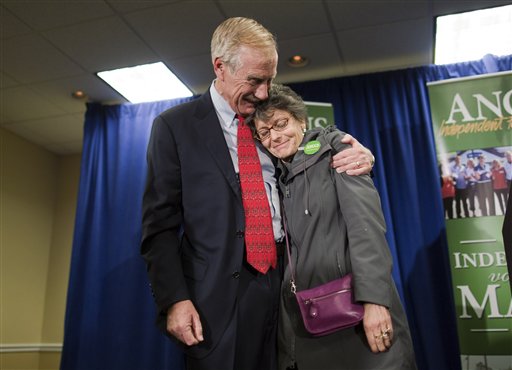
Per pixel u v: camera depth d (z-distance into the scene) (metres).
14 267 4.75
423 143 3.63
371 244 1.24
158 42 3.38
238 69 1.42
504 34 3.39
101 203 4.09
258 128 1.49
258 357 1.35
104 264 3.95
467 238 2.86
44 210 5.30
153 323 3.69
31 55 3.51
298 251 1.36
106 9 3.00
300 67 3.81
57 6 2.96
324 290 1.27
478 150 2.93
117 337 3.71
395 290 1.33
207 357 1.26
